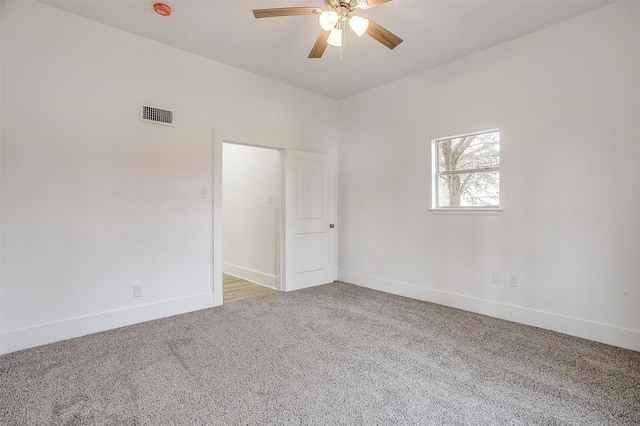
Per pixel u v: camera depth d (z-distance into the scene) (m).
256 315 3.38
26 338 2.56
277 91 4.26
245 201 5.22
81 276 2.83
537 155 3.04
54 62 2.69
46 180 2.66
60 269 2.72
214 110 3.67
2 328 2.47
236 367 2.27
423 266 3.95
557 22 2.89
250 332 2.91
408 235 4.11
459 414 1.76
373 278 4.52
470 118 3.50
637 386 2.04
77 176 2.80
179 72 3.40
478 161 3.56
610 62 2.64
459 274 3.62
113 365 2.29
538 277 3.05
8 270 2.50
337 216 5.04
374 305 3.74
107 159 2.96
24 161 2.56
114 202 3.00
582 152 2.79
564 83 2.87
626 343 2.59
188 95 3.47
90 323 2.87
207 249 3.62
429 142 3.88
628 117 2.56
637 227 2.54
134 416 1.73
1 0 2.46
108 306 2.97
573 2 2.60
